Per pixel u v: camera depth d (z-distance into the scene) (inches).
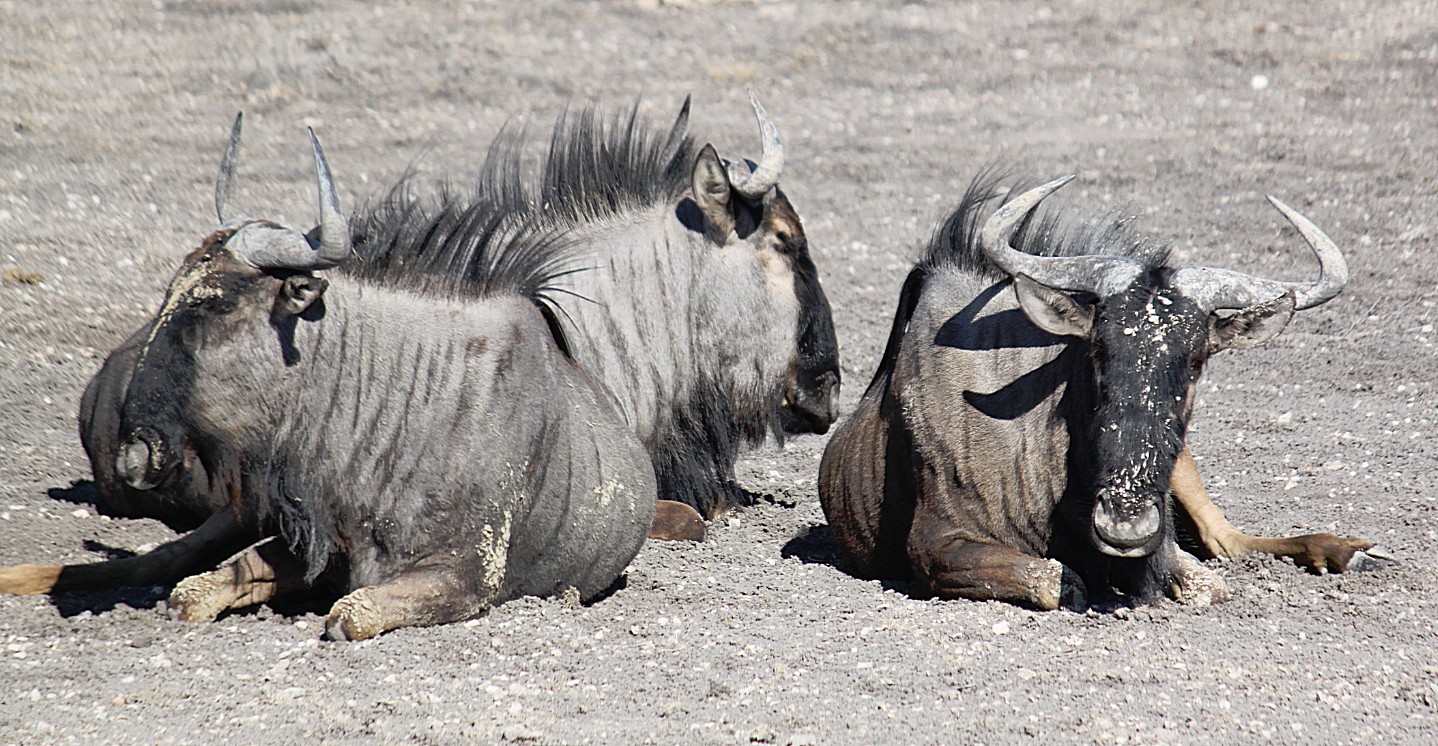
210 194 2304.4
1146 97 3004.4
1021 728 775.1
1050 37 3400.6
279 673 829.2
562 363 998.4
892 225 2287.2
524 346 956.0
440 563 906.1
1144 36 3412.9
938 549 1011.3
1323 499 1267.2
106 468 1119.6
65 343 1599.4
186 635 888.9
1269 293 949.8
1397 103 2960.1
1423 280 2021.4
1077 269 957.8
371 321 913.5
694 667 861.2
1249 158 2618.1
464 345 933.2
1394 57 3257.9
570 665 856.9
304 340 887.1
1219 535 1098.1
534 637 895.7
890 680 842.8
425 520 903.1
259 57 3152.1
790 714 788.6
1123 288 940.0
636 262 1188.5
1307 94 3024.1
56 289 1788.9
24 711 771.4
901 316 1144.8
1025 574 974.4
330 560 926.4
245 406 874.8
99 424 1113.4
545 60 3176.7
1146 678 856.3
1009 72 3161.9
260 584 930.7
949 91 3048.7
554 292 1143.6
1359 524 1191.6
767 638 916.6
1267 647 915.4
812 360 1273.4
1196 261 2097.7
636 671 852.6
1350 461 1391.5
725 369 1229.7
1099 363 929.5
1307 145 2694.4
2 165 2405.3
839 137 2746.1
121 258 1952.5
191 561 989.8
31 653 856.9
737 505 1267.2
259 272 872.9
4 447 1299.2
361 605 874.8
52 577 966.4
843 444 1136.8
